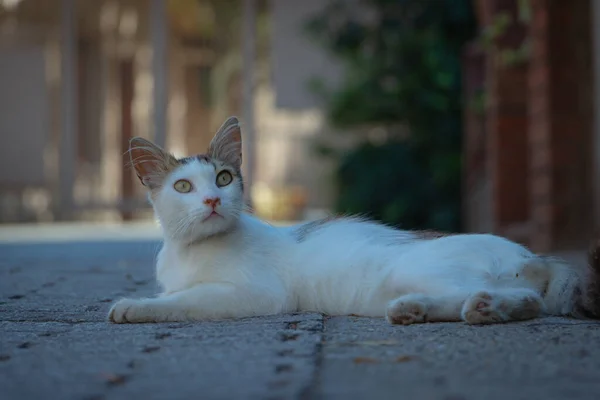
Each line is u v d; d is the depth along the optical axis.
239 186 3.73
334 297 3.47
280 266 3.51
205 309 3.26
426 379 2.10
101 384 2.11
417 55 14.27
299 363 2.31
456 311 3.09
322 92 15.11
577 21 8.11
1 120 16.31
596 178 7.78
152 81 14.81
